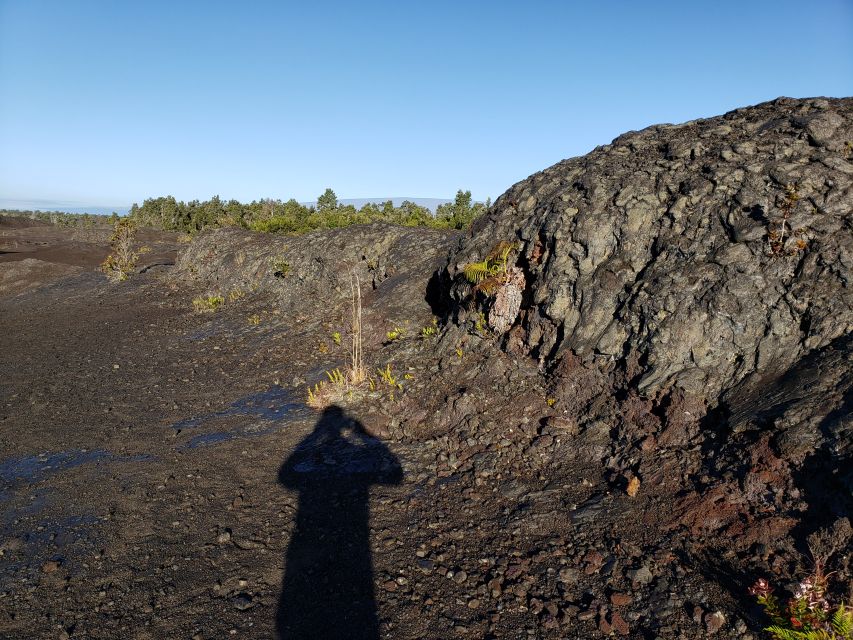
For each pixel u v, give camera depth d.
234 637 3.80
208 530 5.24
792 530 4.02
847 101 7.49
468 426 6.96
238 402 9.07
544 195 9.34
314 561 4.69
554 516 5.04
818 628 3.17
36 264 27.11
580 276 7.54
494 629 3.82
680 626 3.62
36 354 13.02
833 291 5.44
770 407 4.90
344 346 11.19
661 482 5.06
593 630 3.73
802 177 6.30
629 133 9.91
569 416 6.59
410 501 5.63
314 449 7.02
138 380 10.65
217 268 20.78
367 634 3.81
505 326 8.47
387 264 14.30
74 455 7.20
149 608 4.13
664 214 7.28
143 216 65.19
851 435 4.16
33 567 4.71
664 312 6.27
